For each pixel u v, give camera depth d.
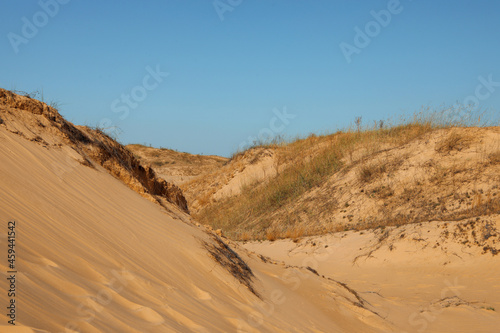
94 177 6.46
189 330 3.68
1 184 4.24
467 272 11.81
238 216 22.98
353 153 22.95
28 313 2.52
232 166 30.52
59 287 3.15
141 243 5.23
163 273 4.82
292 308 6.43
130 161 9.39
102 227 4.95
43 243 3.67
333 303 7.90
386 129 24.47
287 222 19.53
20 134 6.01
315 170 23.09
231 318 4.52
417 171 18.56
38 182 4.95
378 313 8.34
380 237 14.66
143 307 3.56
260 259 9.69
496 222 13.07
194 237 6.48
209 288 5.21
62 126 7.32
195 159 52.03
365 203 18.22
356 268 13.45
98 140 8.28
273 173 26.25
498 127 19.91
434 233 13.68
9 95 6.76
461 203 15.75
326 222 18.22
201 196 28.72
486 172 16.89
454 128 20.25
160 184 10.48
